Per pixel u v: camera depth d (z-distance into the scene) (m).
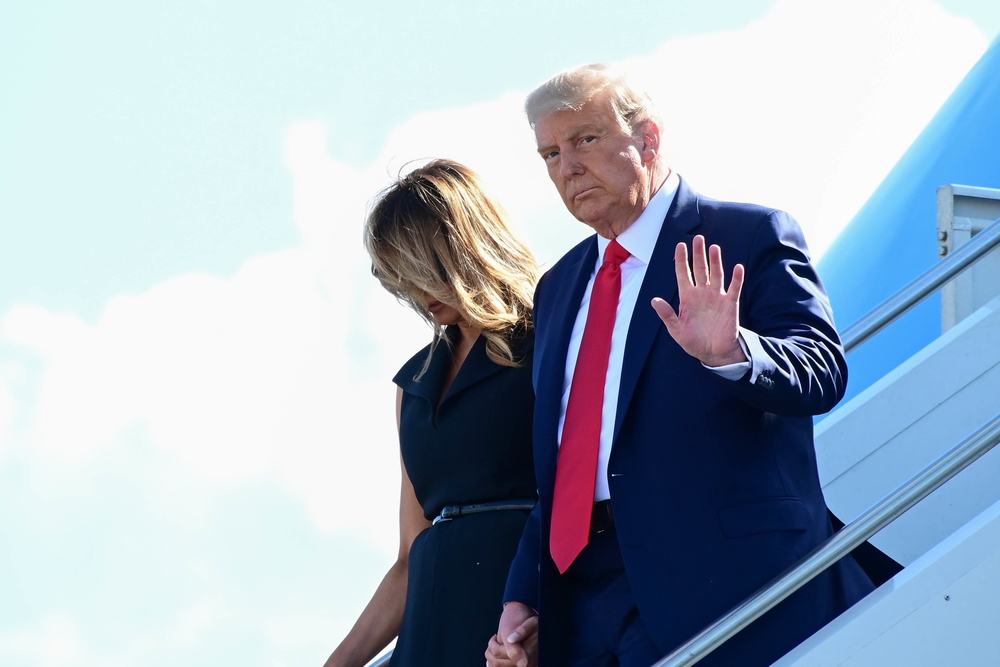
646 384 8.68
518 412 10.22
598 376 9.10
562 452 9.13
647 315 8.84
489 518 10.09
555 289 10.00
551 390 9.39
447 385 10.66
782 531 8.33
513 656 9.16
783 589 8.05
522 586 9.42
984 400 13.56
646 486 8.52
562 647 9.09
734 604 8.19
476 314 10.26
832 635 8.45
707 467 8.41
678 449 8.48
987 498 12.88
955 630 8.50
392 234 10.40
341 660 11.12
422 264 10.29
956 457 8.58
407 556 11.16
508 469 10.17
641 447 8.59
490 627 9.79
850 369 23.91
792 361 7.89
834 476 13.63
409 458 10.53
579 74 9.17
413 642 9.98
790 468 8.58
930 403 13.63
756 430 8.48
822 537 8.61
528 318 10.48
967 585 8.56
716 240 8.93
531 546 9.54
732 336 7.64
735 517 8.32
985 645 8.48
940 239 16.20
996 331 13.69
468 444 10.20
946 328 15.77
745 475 8.40
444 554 10.09
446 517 10.27
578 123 9.06
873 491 13.55
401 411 10.86
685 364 8.59
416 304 10.66
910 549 12.89
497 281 10.44
